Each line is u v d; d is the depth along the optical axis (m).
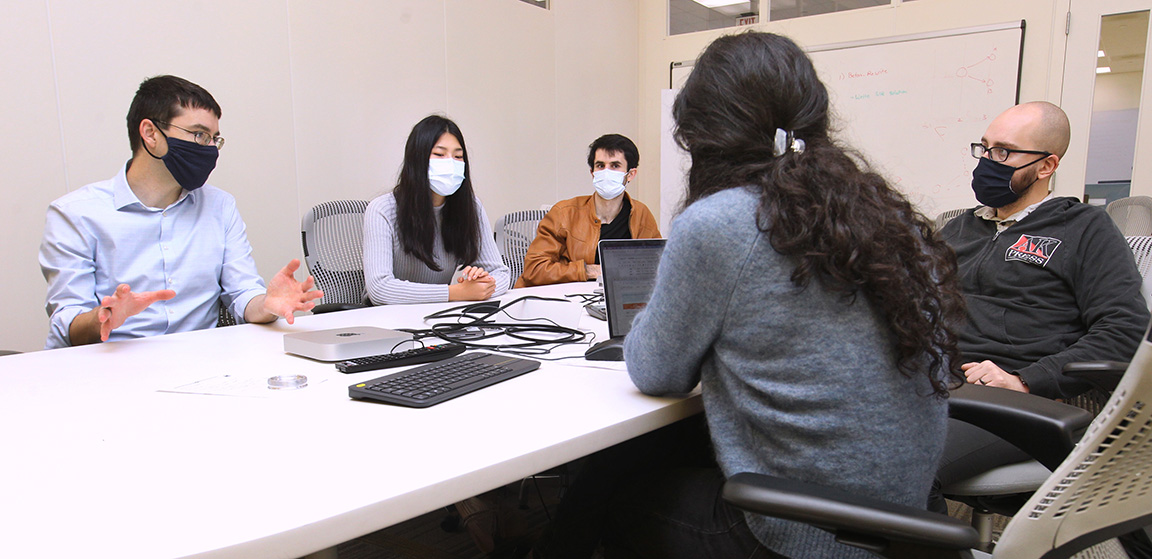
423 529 1.81
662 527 0.82
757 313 0.69
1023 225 1.56
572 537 1.10
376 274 1.92
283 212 2.94
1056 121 1.52
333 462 0.64
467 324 1.45
